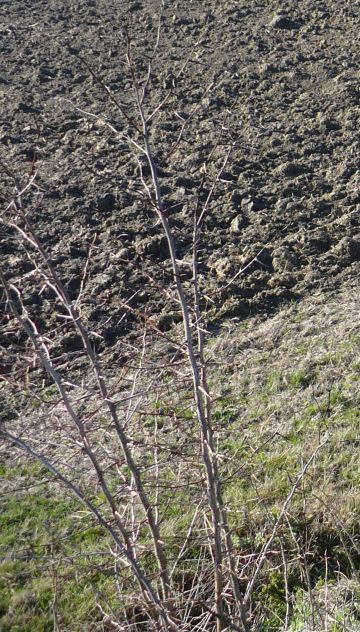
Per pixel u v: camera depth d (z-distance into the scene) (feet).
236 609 14.76
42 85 40.27
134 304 26.84
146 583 12.85
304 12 48.32
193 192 32.55
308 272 28.55
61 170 33.27
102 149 34.83
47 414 16.71
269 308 26.99
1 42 44.52
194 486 17.13
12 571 17.22
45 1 50.08
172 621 13.23
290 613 16.03
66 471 19.90
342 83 40.75
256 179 33.68
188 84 40.60
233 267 28.50
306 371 23.38
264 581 16.66
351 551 17.61
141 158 34.04
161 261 28.94
